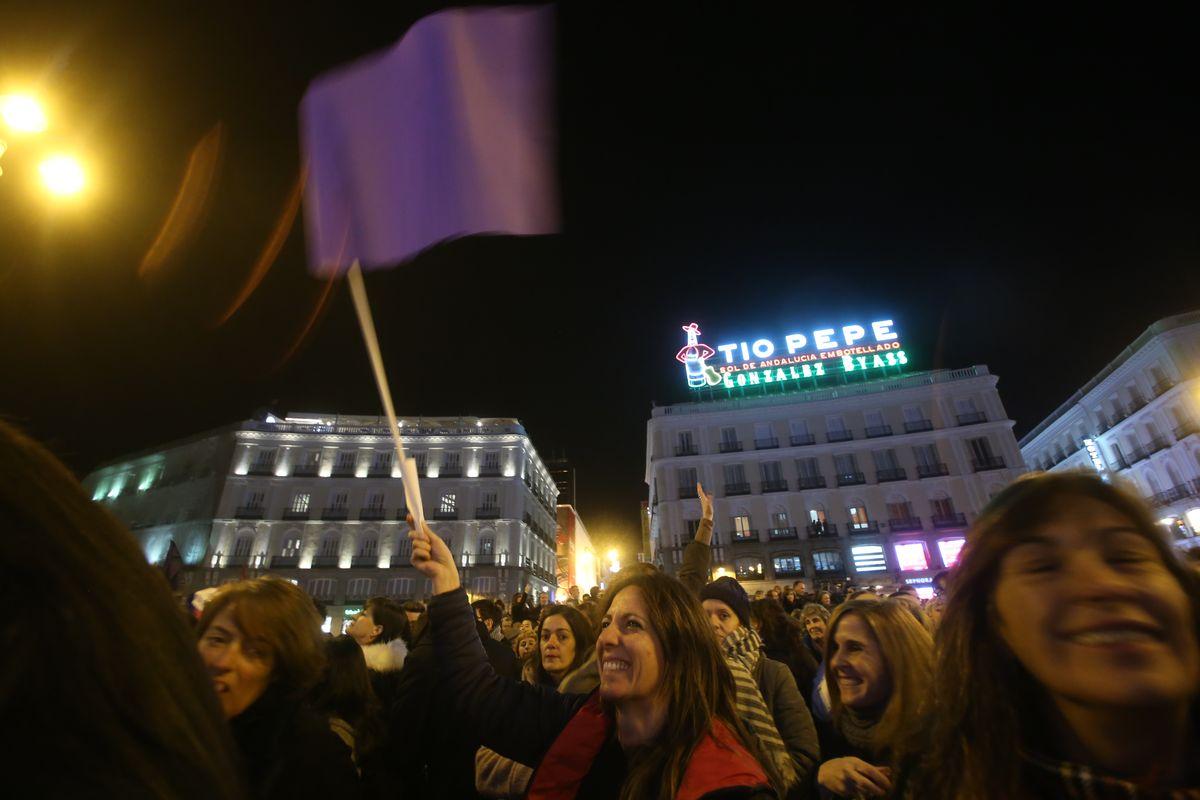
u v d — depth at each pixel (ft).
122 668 2.11
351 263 6.44
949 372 116.47
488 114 6.82
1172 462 99.71
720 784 4.66
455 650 7.52
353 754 9.18
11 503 2.10
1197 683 2.90
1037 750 3.48
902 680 7.22
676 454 118.52
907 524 106.22
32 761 1.79
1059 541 3.34
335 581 112.16
